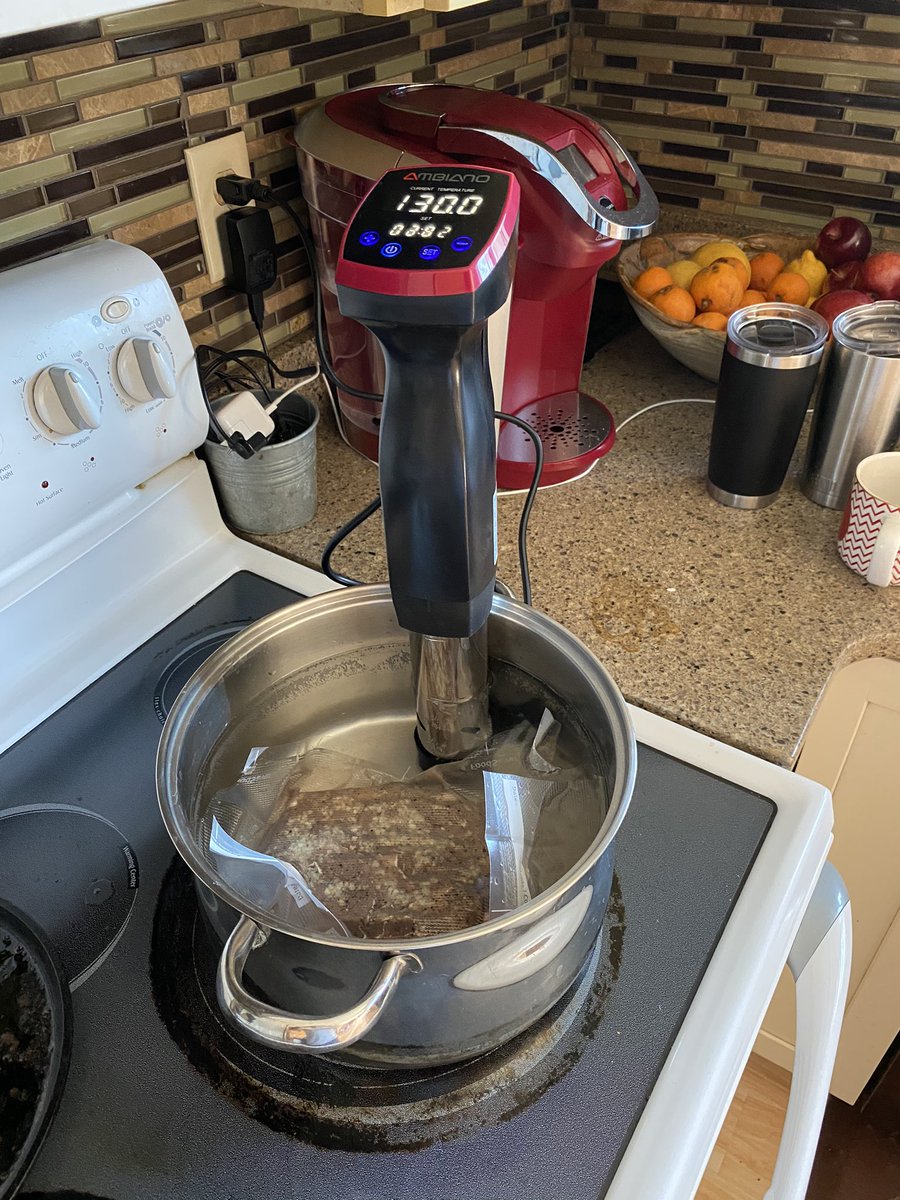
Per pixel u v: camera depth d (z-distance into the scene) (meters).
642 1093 0.47
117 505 0.73
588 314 0.93
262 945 0.43
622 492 0.91
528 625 0.59
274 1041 0.37
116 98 0.70
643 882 0.56
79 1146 0.45
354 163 0.75
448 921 0.48
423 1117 0.46
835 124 1.09
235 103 0.80
